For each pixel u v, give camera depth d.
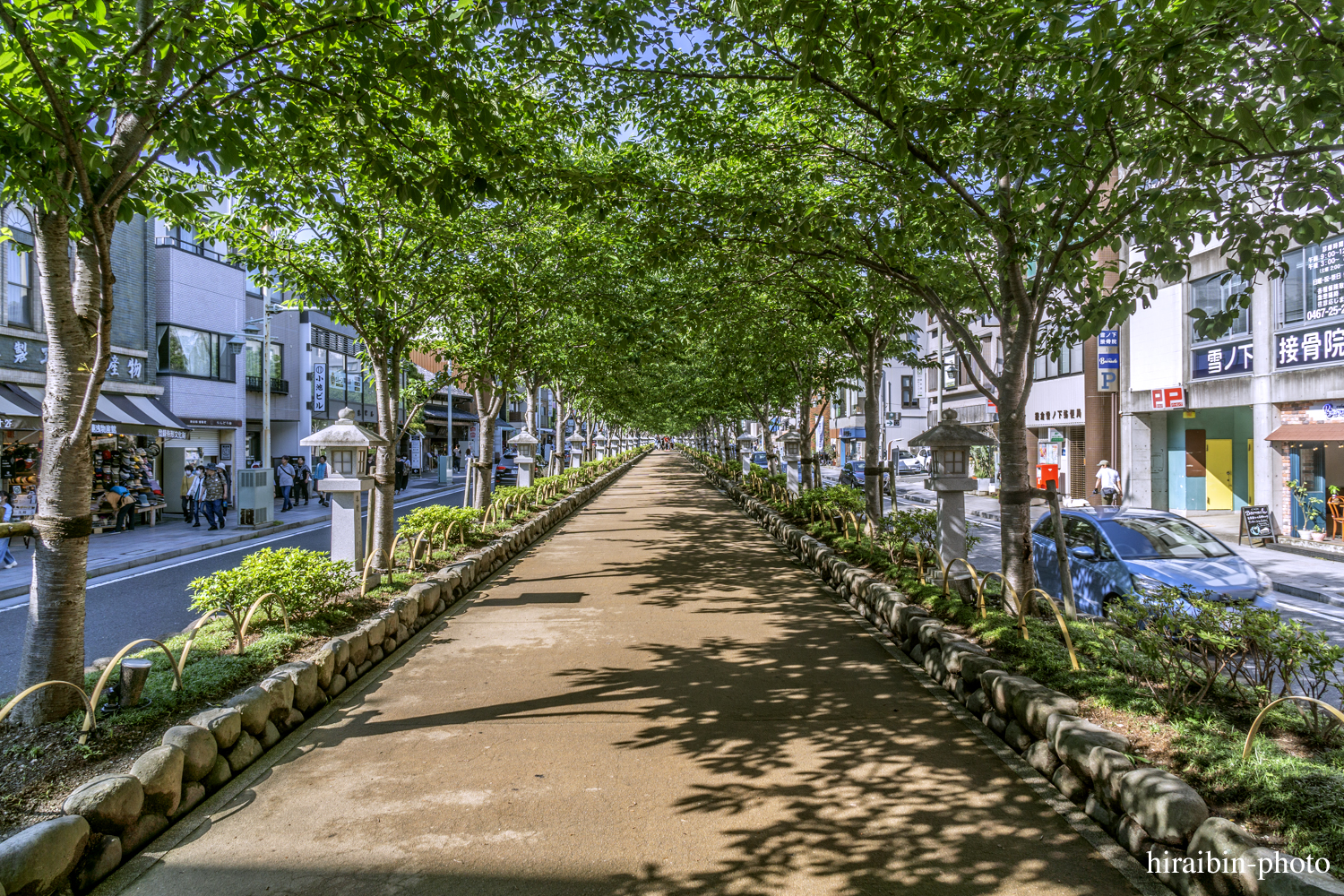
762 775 4.34
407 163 5.82
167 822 3.75
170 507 21.55
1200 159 5.03
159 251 22.11
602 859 3.48
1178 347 20.19
